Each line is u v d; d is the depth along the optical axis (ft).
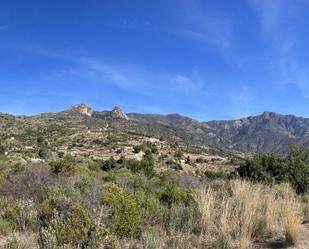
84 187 43.55
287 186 42.39
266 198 33.24
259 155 66.49
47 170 49.75
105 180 60.54
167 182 61.26
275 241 26.48
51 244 22.95
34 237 27.55
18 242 25.21
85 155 300.20
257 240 26.96
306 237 26.91
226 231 25.71
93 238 23.40
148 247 23.48
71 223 24.13
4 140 321.93
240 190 33.55
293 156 63.00
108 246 23.95
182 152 385.29
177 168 238.68
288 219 26.53
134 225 27.68
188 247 25.07
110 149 351.87
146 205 32.19
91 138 413.18
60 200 29.04
